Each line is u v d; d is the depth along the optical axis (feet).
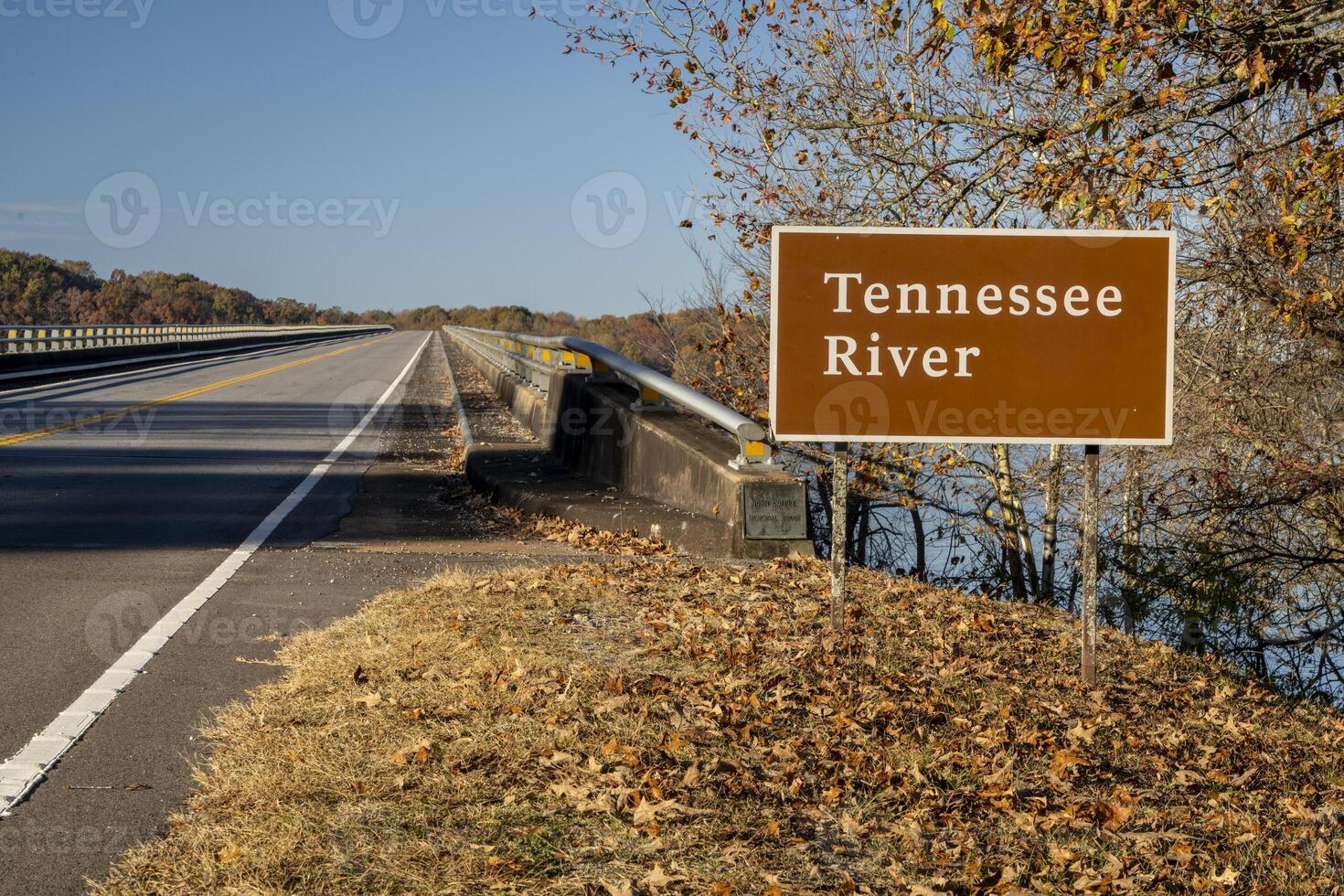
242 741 15.40
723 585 25.53
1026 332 20.85
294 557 29.32
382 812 13.00
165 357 161.27
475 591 24.12
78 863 11.96
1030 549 51.06
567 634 20.67
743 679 18.54
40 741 15.56
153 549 30.35
